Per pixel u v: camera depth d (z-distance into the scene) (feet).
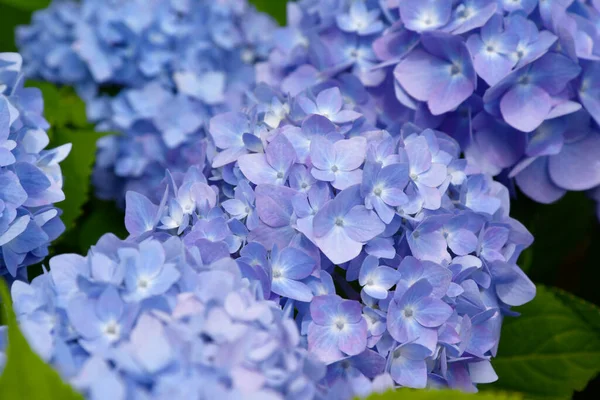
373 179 2.90
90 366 2.63
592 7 3.20
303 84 3.32
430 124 3.19
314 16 3.42
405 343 2.86
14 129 2.99
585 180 3.17
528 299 3.05
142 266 2.77
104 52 3.60
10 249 2.95
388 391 2.66
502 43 3.10
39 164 3.04
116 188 3.61
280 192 2.90
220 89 3.59
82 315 2.71
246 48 3.79
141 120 3.57
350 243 2.89
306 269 2.88
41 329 2.69
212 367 2.64
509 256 3.05
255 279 2.86
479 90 3.16
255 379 2.65
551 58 3.09
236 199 2.96
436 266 2.90
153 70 3.58
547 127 3.16
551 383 3.19
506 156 3.18
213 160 3.04
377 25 3.27
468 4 3.15
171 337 2.66
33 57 3.71
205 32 3.65
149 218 2.97
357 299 2.94
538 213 3.36
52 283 2.79
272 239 2.91
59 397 2.59
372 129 3.06
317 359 2.77
